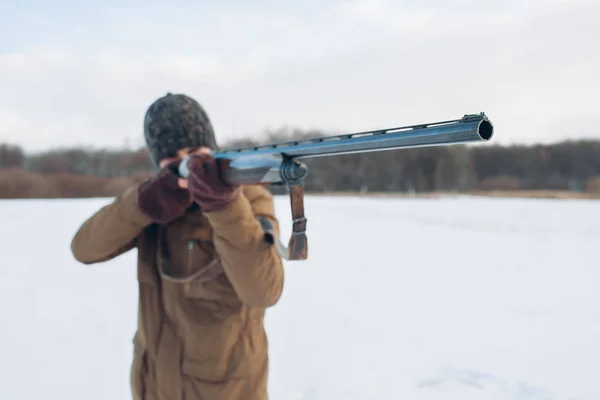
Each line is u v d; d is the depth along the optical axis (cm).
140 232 156
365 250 891
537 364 354
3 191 3856
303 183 108
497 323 450
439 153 4831
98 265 714
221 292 144
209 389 141
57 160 4684
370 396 302
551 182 4703
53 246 903
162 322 149
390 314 479
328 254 846
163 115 147
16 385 315
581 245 948
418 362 358
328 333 423
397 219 1545
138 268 158
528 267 726
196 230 146
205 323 142
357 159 4850
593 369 345
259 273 134
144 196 142
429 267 725
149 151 157
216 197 123
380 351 379
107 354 368
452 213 1803
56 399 297
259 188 158
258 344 150
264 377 151
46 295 538
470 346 392
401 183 4819
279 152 111
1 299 520
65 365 347
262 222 145
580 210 1944
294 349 385
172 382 143
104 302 511
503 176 4922
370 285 602
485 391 309
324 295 554
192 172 123
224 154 127
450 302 523
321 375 336
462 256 822
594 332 425
